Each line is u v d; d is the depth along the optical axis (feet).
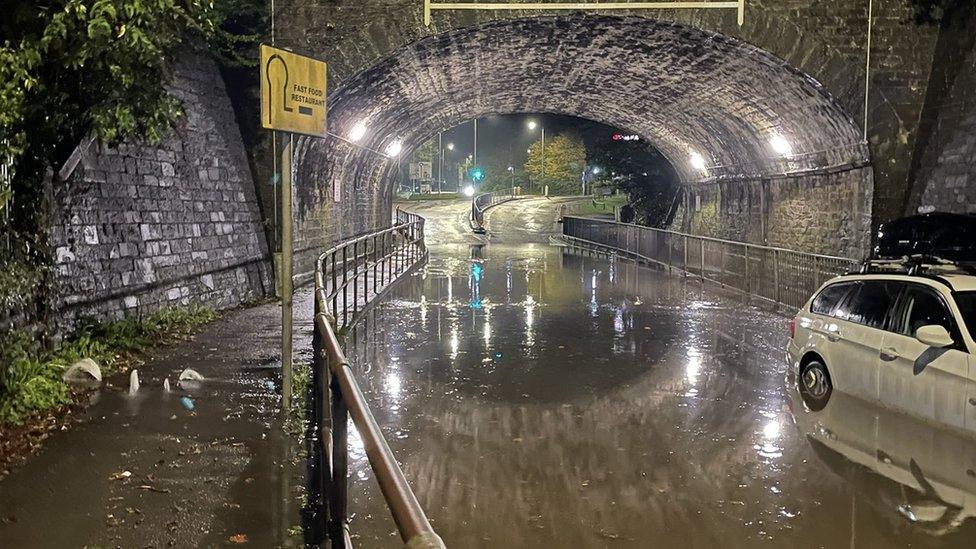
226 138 51.49
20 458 21.09
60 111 28.48
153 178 42.16
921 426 25.14
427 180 343.87
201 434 23.48
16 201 29.40
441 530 17.90
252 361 33.45
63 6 24.93
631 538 17.53
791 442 24.23
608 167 121.70
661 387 31.42
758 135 68.18
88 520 17.35
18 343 26.73
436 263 87.40
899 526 18.07
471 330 44.14
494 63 67.05
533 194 358.84
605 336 42.70
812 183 62.85
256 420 24.97
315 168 65.87
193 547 16.17
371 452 8.48
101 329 34.60
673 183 113.19
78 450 21.85
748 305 55.11
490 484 20.79
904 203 52.47
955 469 21.70
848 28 51.85
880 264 29.94
